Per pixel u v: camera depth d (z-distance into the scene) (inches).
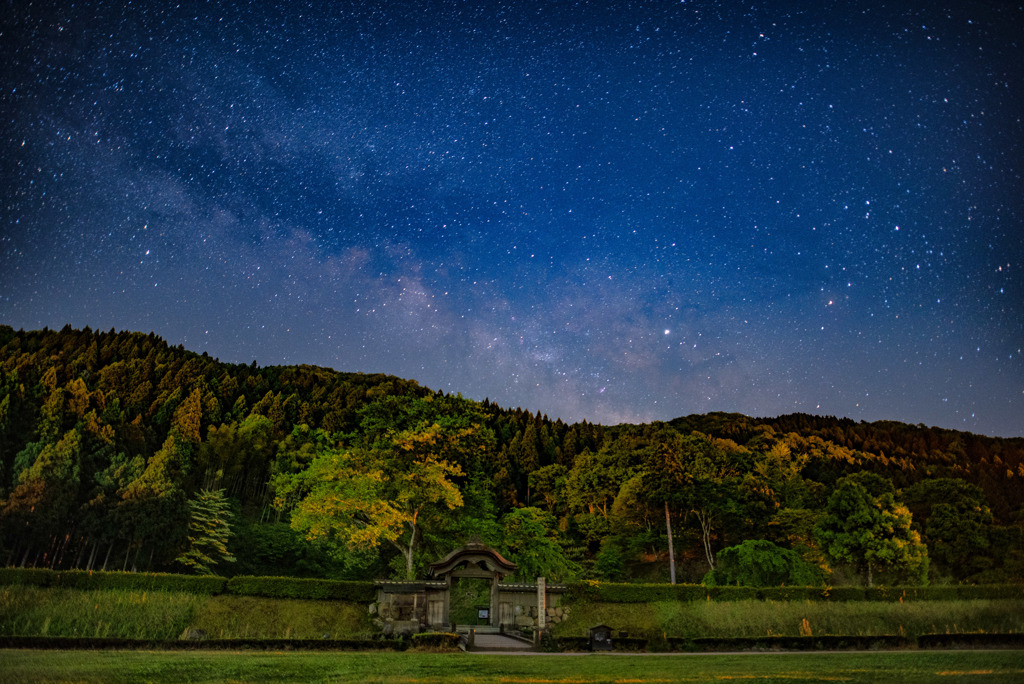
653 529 3078.2
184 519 2763.3
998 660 1007.6
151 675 721.0
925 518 2965.1
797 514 2748.5
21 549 2635.3
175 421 4035.4
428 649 1101.7
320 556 2935.5
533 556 2126.0
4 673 685.9
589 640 1211.9
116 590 1338.6
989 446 6195.9
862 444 5738.2
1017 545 2733.8
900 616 1571.1
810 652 1173.1
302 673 778.8
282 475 3125.0
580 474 3654.0
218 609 1331.2
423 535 1964.8
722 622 1493.6
